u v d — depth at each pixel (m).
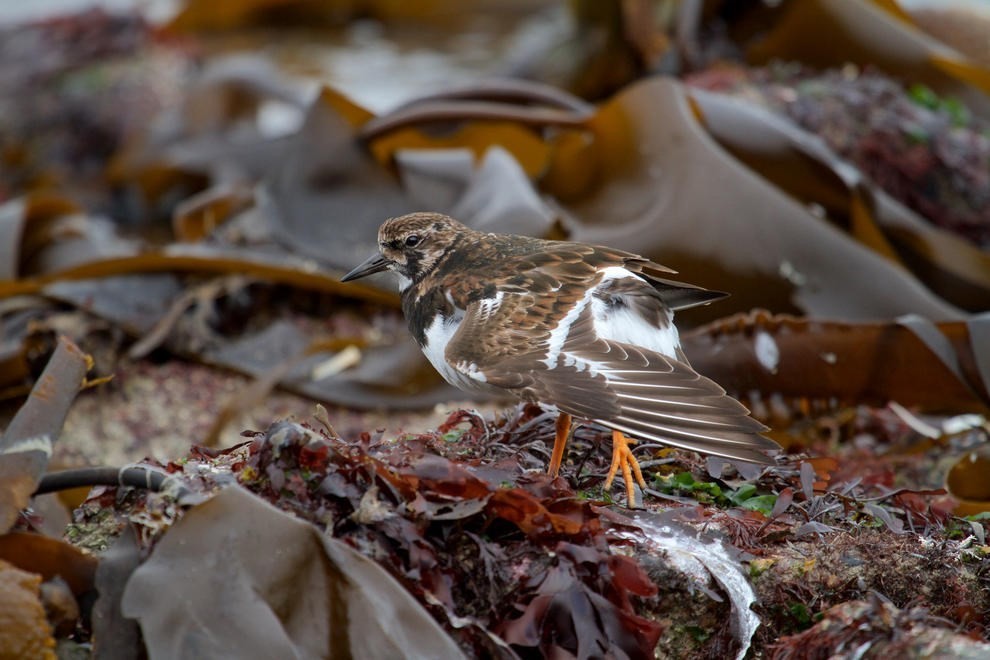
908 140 13.70
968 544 6.36
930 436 9.85
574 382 6.12
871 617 5.51
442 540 5.78
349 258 12.09
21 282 11.41
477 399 10.89
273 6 25.53
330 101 12.87
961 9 17.59
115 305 11.36
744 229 11.08
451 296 7.01
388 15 25.88
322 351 11.01
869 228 11.87
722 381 9.71
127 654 5.34
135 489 6.21
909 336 9.45
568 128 12.25
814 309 10.95
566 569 5.61
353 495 5.70
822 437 9.74
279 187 12.59
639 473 6.65
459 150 12.88
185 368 11.23
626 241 11.16
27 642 5.16
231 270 11.67
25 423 5.88
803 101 13.86
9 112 18.94
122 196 17.42
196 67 20.33
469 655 5.48
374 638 5.30
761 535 6.28
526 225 11.20
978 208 13.64
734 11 16.53
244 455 6.59
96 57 19.92
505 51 23.20
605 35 17.20
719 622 5.98
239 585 5.32
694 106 12.20
